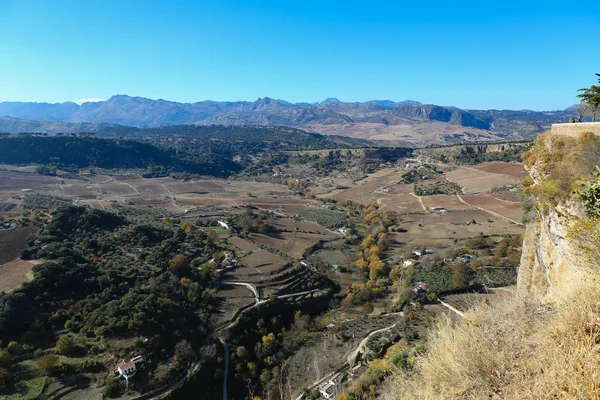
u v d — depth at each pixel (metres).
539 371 5.83
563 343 6.10
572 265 12.36
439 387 7.21
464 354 6.96
